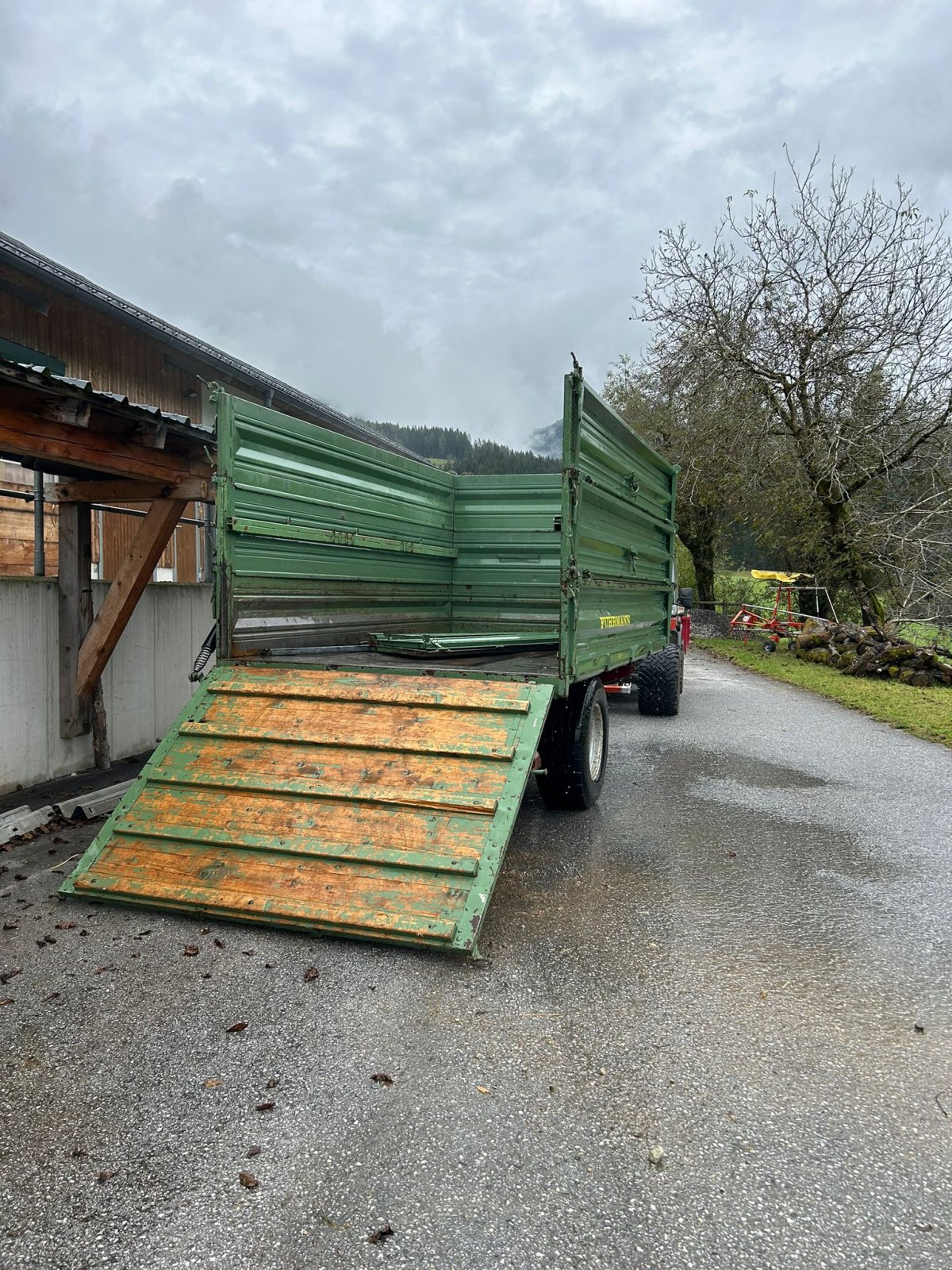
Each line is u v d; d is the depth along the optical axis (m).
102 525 8.86
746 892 4.39
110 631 6.07
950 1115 2.54
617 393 28.72
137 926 3.73
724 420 19.97
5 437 4.38
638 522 6.72
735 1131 2.43
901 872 4.77
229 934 3.66
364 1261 1.93
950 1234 2.05
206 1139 2.35
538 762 4.86
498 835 3.65
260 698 4.62
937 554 17.47
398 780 3.98
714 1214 2.10
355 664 4.88
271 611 5.16
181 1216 2.06
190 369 10.52
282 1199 2.12
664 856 4.96
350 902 3.54
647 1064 2.77
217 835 3.92
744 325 18.86
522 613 7.39
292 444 5.17
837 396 18.56
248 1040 2.86
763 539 23.20
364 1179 2.20
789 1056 2.85
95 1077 2.64
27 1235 2.00
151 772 4.30
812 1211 2.12
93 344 9.02
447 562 7.51
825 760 7.95
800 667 16.11
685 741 8.80
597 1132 2.41
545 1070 2.72
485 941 3.69
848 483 18.84
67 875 4.33
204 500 5.79
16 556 8.23
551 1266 1.93
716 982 3.38
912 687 13.19
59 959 3.43
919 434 17.83
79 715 6.25
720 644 21.67
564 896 4.27
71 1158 2.27
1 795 5.70
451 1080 2.65
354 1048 2.82
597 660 5.42
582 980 3.35
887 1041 2.97
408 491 6.68
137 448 5.28
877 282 17.66
